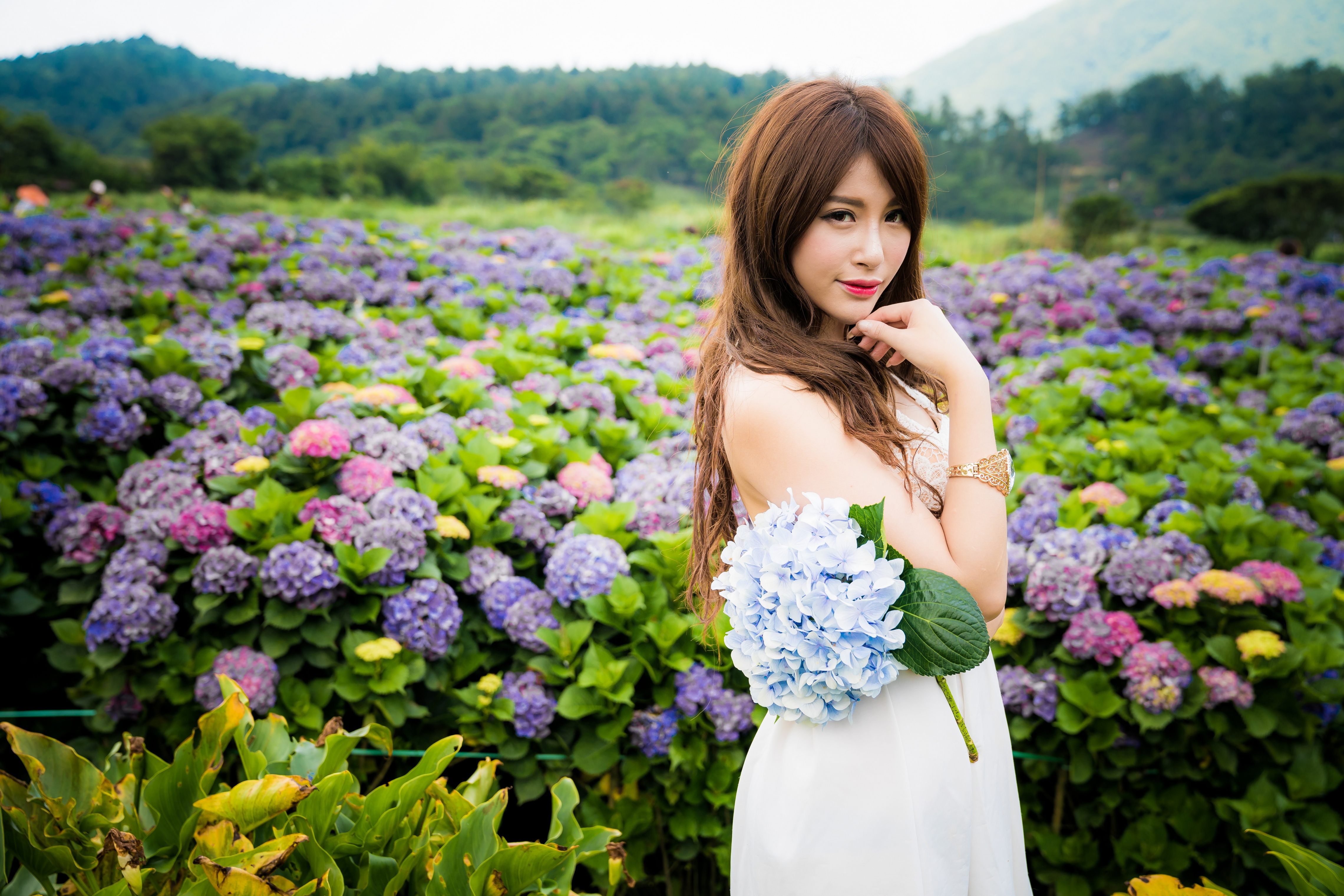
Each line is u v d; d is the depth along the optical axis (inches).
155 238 275.4
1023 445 144.3
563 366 154.3
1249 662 90.6
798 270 54.1
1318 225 819.4
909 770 50.1
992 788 54.5
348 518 94.6
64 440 120.2
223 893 44.6
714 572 64.0
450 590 94.6
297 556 89.4
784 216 52.1
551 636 91.5
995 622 54.2
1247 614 94.9
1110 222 657.0
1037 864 94.3
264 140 2746.1
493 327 194.1
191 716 92.0
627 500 112.3
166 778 52.4
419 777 54.3
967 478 48.5
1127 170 2492.6
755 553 48.1
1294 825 88.4
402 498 96.8
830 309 54.7
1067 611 94.7
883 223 53.3
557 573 94.3
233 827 49.1
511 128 2573.8
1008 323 260.7
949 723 51.8
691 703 87.1
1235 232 892.6
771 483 50.7
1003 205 1593.3
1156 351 261.6
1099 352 190.5
